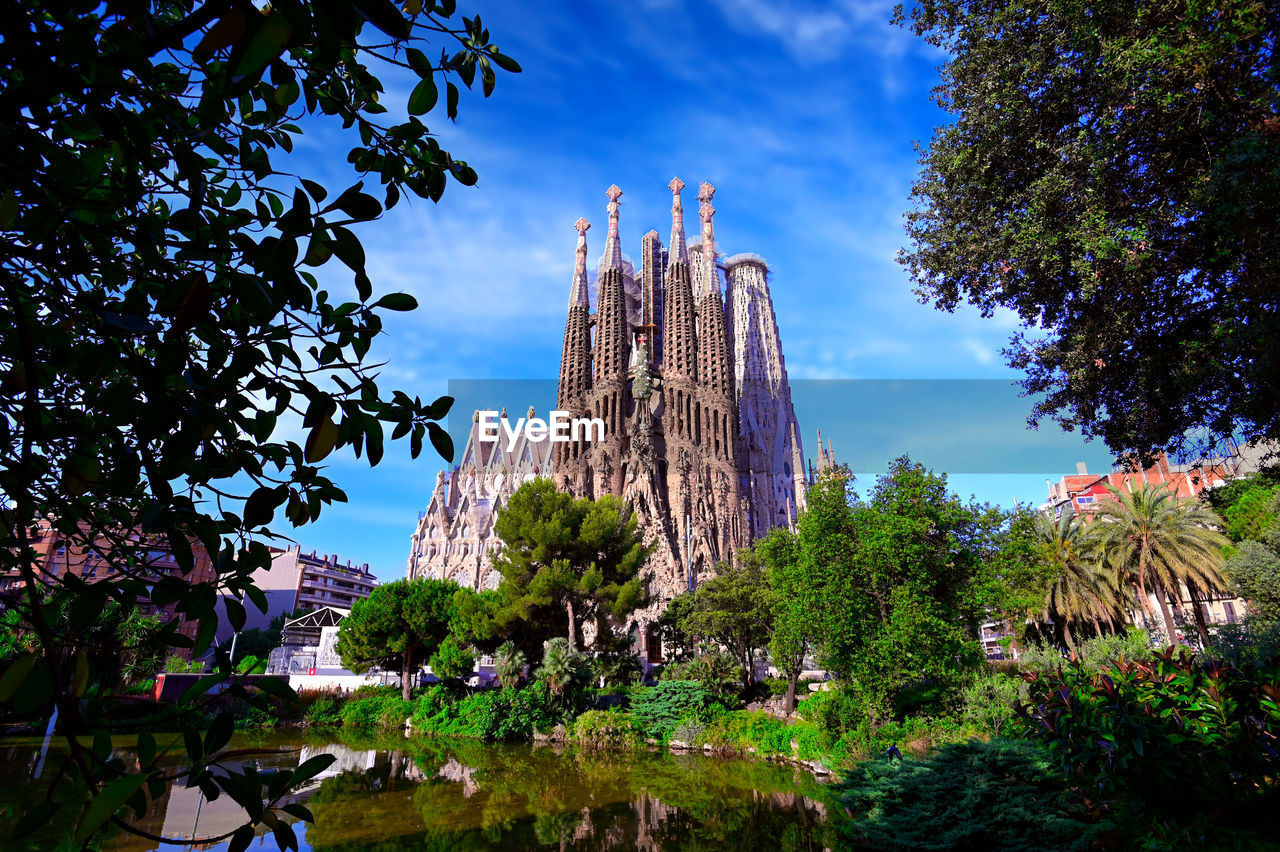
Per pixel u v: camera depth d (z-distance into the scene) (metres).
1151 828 10.38
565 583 44.94
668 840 18.80
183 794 21.53
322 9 1.90
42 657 2.24
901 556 25.36
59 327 2.79
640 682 45.59
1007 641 37.31
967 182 15.03
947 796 14.13
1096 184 12.02
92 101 2.30
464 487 126.31
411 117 2.96
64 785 2.21
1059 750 12.31
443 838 18.83
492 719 41.31
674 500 101.62
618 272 119.50
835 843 18.17
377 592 52.22
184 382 2.34
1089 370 13.57
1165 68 10.50
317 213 2.45
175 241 2.68
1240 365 11.11
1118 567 41.59
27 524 2.80
